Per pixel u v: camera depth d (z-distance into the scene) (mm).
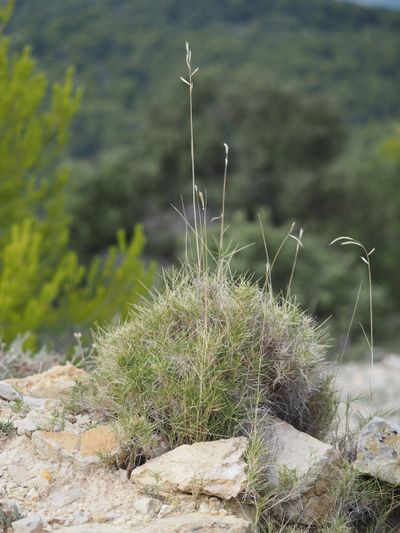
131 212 31766
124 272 10250
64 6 93125
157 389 3529
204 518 3020
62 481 3289
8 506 3053
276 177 32781
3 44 10930
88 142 64250
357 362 13047
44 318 9312
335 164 32438
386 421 3562
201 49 83500
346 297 23000
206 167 34156
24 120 11078
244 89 34625
